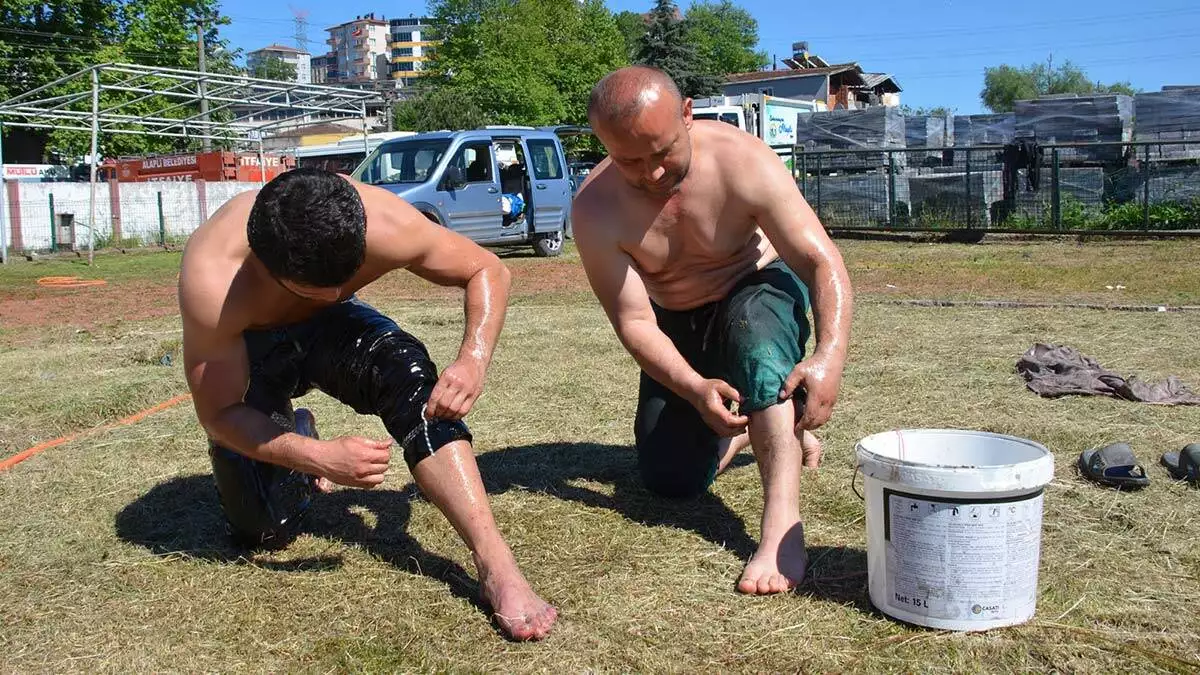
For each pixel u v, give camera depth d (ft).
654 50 166.61
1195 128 48.32
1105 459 10.80
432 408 8.22
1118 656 7.02
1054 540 9.21
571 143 141.18
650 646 7.47
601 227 9.41
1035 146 46.11
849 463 11.89
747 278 9.66
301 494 9.67
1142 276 31.01
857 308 25.38
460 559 9.35
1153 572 8.45
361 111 71.67
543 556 9.31
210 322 8.15
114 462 13.00
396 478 12.14
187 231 66.49
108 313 30.22
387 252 8.36
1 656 7.67
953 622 7.38
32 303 33.06
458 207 42.37
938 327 21.90
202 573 9.21
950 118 60.95
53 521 10.75
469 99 140.97
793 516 8.73
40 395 17.04
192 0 106.32
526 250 52.01
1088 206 46.24
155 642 7.83
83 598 8.70
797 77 204.54
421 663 7.35
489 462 12.54
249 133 80.33
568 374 17.85
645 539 9.69
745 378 8.91
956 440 8.32
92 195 50.49
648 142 8.26
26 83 93.81
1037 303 25.03
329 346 8.94
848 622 7.70
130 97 89.30
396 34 565.53
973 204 47.75
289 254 7.01
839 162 55.47
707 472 10.78
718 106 73.72
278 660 7.51
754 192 8.89
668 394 10.55
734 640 7.52
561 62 167.12
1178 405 14.24
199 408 8.49
